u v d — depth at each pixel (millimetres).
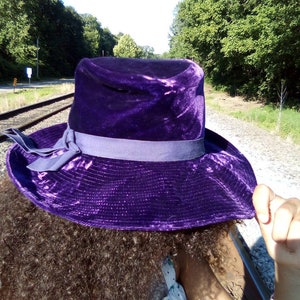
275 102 26297
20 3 58281
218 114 21750
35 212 1021
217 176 1123
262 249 4199
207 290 1112
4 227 1008
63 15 89125
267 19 21672
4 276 993
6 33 57219
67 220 975
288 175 8125
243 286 2248
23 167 1142
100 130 1083
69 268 935
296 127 15305
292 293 915
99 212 981
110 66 1165
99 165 1076
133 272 933
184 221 976
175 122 1094
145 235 953
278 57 23594
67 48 91875
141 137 1079
